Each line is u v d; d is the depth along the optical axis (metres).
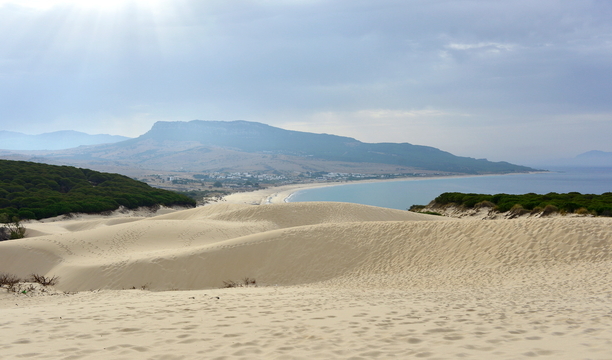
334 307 7.32
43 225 39.50
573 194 51.09
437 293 10.02
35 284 16.44
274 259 18.25
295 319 6.08
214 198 162.00
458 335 4.83
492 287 11.37
